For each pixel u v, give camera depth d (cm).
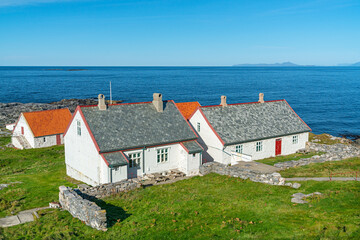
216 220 2211
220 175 3488
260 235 1939
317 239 1834
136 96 14338
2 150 5706
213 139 4206
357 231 1866
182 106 5975
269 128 4612
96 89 17750
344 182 2869
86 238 2056
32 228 2253
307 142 5003
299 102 12619
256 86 19600
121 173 3284
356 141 5850
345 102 12506
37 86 19612
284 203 2431
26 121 5972
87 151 3494
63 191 2678
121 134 3500
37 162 4862
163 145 3688
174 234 2042
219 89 17600
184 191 2930
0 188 3425
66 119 6375
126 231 2128
